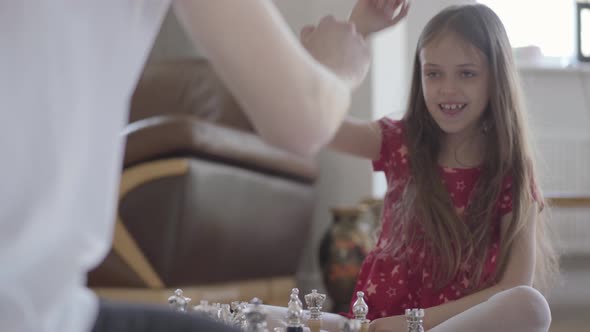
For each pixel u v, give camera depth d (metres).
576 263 4.82
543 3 5.21
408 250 1.56
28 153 0.39
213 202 2.84
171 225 2.70
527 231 1.53
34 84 0.39
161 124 2.70
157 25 0.45
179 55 4.29
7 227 0.38
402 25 4.07
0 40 0.39
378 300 1.58
